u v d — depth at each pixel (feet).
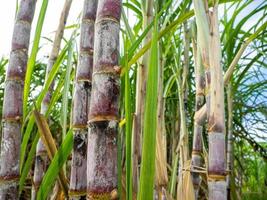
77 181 1.67
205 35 1.40
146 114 1.08
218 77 1.36
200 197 4.08
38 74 4.41
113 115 1.13
